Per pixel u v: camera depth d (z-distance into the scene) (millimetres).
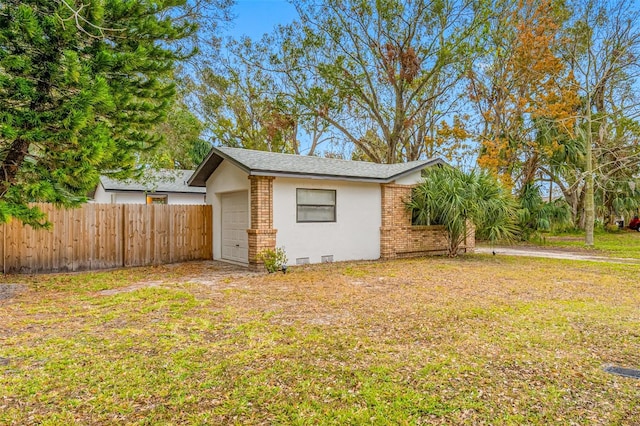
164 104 8359
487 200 12008
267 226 9984
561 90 17703
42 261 9383
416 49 19953
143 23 7590
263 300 6395
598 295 6836
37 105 6449
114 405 2963
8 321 5152
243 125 24875
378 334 4633
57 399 3055
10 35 5898
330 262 11211
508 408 2949
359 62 20891
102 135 6285
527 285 7727
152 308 5832
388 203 12320
